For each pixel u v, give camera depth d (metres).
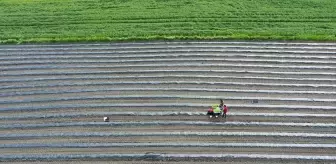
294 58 32.09
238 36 35.00
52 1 43.38
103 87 29.45
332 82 29.30
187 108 26.91
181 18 38.59
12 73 31.47
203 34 35.62
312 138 24.09
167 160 22.92
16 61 33.03
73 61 32.62
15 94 28.80
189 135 24.42
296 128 24.92
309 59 31.95
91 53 33.72
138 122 25.42
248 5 40.66
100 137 24.72
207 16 38.78
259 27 36.66
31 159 23.27
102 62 32.28
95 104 27.52
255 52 32.94
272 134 24.19
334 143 23.89
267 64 31.52
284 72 30.38
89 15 40.03
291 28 36.31
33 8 41.97
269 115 25.81
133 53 33.56
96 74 31.02
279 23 37.19
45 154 23.45
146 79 30.17
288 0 41.19
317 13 38.66
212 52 33.16
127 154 23.14
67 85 29.62
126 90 28.89
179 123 25.23
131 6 41.47
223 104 26.27
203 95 28.34
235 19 38.09
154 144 23.81
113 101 27.91
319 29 36.03
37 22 39.06
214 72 30.66
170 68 31.38
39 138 24.77
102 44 34.94
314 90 28.61
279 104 27.34
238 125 25.11
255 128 25.02
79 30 37.34
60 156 23.20
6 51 34.50
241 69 31.00
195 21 38.00
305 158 22.61
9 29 38.00
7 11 41.44
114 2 42.47
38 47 34.94
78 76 30.83
